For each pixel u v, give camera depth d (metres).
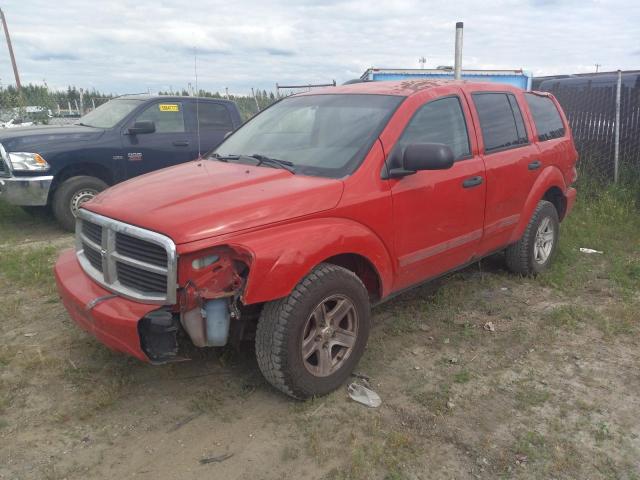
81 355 4.01
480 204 4.59
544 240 5.70
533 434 3.15
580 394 3.58
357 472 2.86
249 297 3.01
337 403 3.47
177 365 3.87
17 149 7.33
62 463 2.94
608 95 9.90
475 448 3.05
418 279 4.30
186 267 3.01
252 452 3.03
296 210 3.30
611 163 9.88
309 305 3.26
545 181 5.39
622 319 4.63
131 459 2.97
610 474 2.87
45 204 7.50
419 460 2.96
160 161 8.55
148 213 3.18
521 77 13.73
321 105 4.45
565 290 5.32
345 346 3.60
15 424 3.24
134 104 8.51
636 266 5.83
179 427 3.24
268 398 3.51
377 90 4.40
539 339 4.32
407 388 3.64
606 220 7.97
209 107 9.13
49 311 4.79
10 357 3.96
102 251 3.35
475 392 3.60
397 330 4.40
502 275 5.71
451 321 4.60
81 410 3.36
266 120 4.74
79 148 7.71
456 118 4.52
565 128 6.09
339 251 3.41
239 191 3.40
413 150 3.63
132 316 3.04
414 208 3.96
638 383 3.71
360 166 3.70
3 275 5.66
